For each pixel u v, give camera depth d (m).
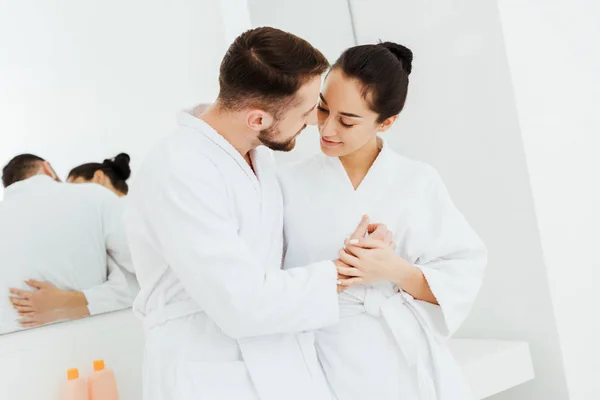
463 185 2.10
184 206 1.09
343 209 1.32
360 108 1.23
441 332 1.31
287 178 1.37
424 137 2.19
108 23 2.01
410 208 1.32
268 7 2.46
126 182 1.98
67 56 1.90
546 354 1.95
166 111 2.12
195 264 1.08
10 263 1.72
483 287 2.09
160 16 2.15
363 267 1.18
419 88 2.20
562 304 1.96
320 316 1.14
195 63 2.24
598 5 2.38
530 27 2.06
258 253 1.20
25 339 1.72
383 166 1.34
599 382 2.06
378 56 1.23
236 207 1.18
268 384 1.14
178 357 1.13
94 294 1.86
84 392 1.71
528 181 1.93
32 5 1.84
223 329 1.11
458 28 2.07
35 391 1.72
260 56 1.10
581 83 2.24
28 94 1.81
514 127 1.95
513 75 1.95
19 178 1.76
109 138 1.96
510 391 2.06
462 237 1.33
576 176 2.14
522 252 1.98
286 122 1.16
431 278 1.25
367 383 1.22
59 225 1.82
